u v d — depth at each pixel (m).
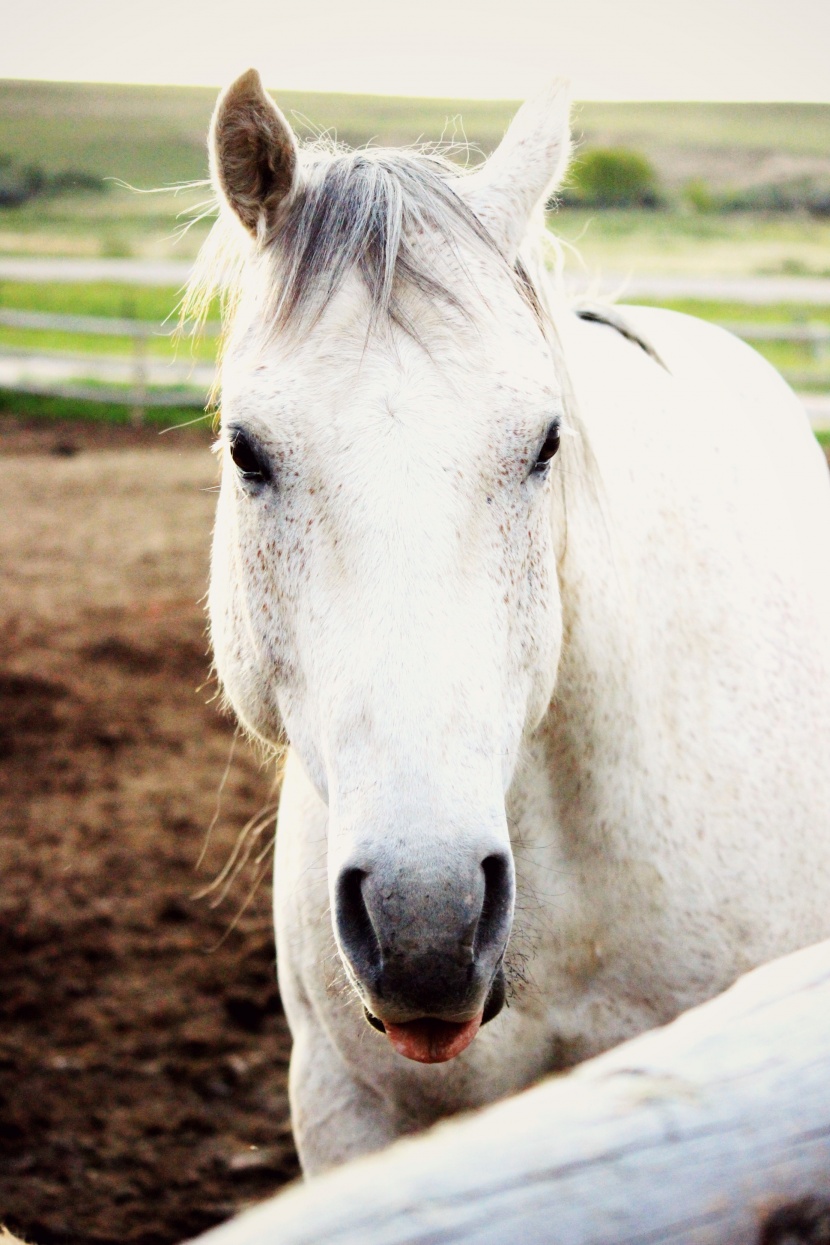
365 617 1.42
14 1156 3.11
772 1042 0.79
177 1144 3.18
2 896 4.34
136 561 8.37
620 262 25.41
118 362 15.25
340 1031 1.95
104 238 32.38
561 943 1.91
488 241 1.65
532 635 1.61
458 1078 1.91
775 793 1.97
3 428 13.03
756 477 2.24
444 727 1.38
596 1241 0.67
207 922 4.21
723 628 2.01
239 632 1.85
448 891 1.32
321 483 1.48
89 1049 3.54
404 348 1.50
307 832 2.01
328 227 1.58
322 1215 0.62
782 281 17.73
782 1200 0.74
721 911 1.89
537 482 1.59
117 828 4.86
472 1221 0.64
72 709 5.99
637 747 1.85
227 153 1.68
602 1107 0.72
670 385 2.20
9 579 7.93
